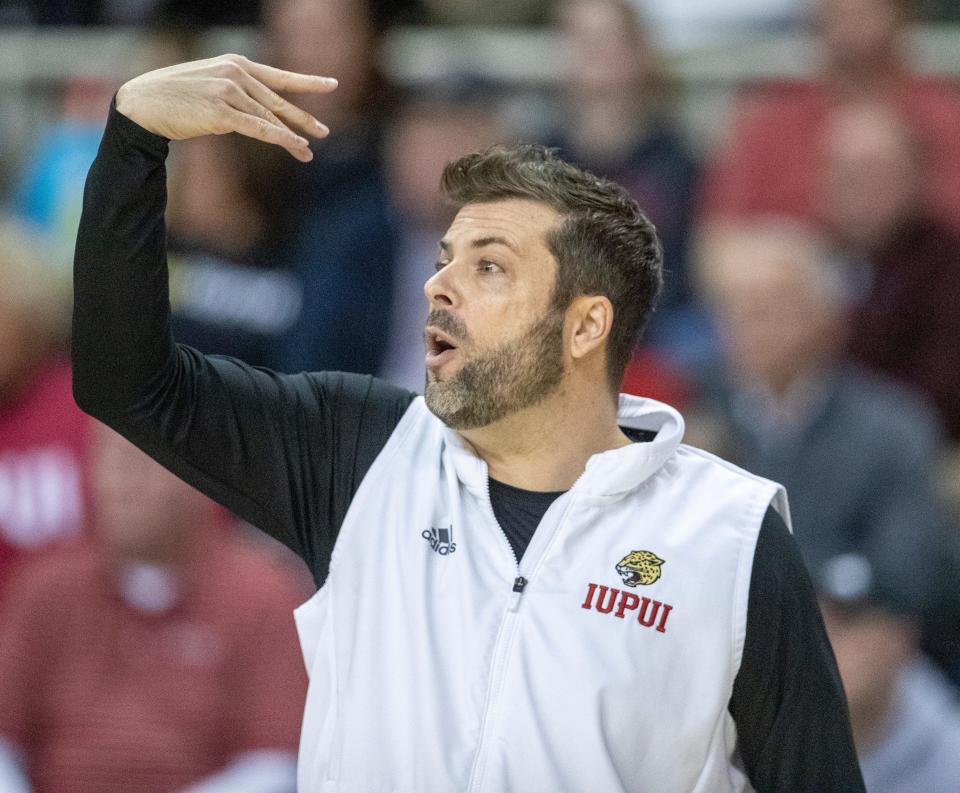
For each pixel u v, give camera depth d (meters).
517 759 7.61
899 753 13.48
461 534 8.06
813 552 14.20
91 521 13.96
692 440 14.85
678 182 17.94
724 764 8.05
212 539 13.30
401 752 7.70
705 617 7.89
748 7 19.56
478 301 8.12
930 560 14.19
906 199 16.56
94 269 7.66
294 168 16.80
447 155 17.95
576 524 8.09
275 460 8.27
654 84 18.12
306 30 17.27
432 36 18.94
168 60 18.58
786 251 14.85
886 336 16.50
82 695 12.95
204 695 12.98
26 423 15.04
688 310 17.45
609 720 7.70
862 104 17.81
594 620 7.86
